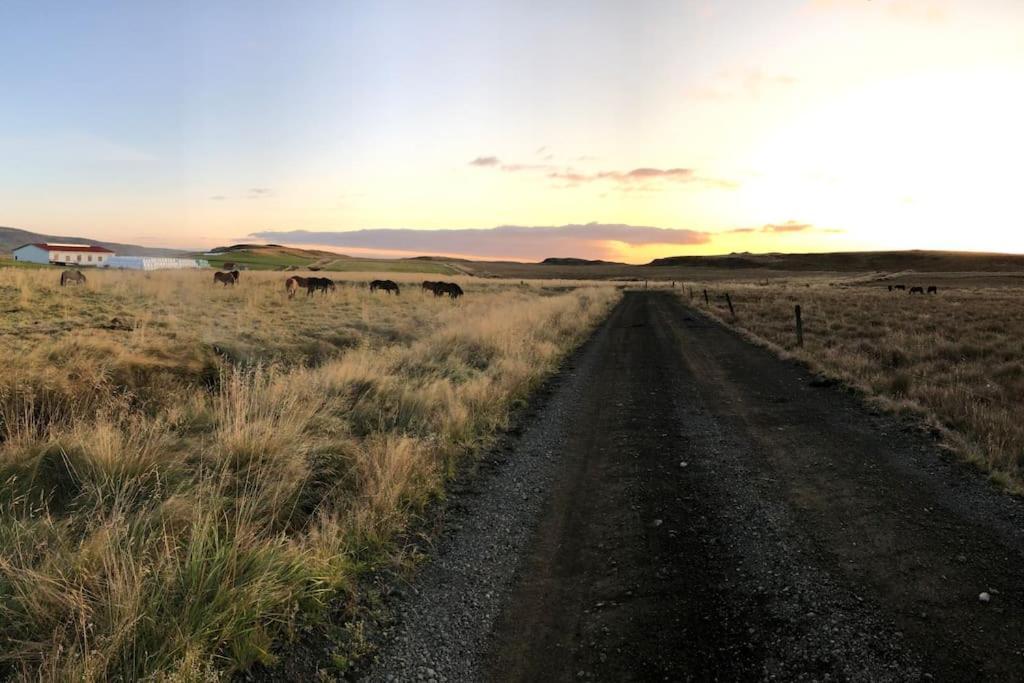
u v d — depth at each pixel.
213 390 7.93
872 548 4.39
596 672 3.14
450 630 3.53
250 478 5.06
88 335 10.40
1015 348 12.65
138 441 5.12
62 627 2.91
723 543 4.61
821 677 3.00
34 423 5.29
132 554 3.53
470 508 5.36
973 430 6.97
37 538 3.71
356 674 3.11
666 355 15.45
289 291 28.44
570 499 5.62
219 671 2.86
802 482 5.86
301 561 3.75
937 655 3.12
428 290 37.19
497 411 8.59
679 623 3.56
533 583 4.08
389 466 5.42
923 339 14.59
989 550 4.28
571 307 30.05
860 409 8.74
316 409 7.04
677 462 6.68
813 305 29.94
